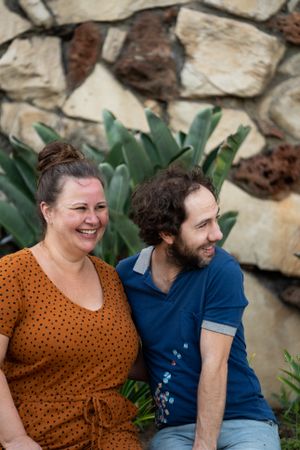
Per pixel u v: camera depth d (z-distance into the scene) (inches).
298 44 143.2
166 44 145.3
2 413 84.4
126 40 146.0
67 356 87.0
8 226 128.2
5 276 86.7
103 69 146.7
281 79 144.3
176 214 87.0
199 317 90.4
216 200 89.2
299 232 142.7
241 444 89.0
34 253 90.2
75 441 87.4
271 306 143.9
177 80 145.6
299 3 143.1
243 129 124.8
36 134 147.1
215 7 143.8
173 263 90.4
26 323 86.7
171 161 118.8
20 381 88.4
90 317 88.5
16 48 146.7
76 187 88.1
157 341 93.1
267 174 143.4
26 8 146.4
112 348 89.2
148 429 128.5
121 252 134.0
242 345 94.1
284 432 131.1
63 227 88.4
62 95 147.1
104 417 89.0
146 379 99.9
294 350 144.0
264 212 143.1
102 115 141.6
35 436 86.4
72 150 91.8
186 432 92.5
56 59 147.3
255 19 143.3
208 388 88.3
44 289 88.0
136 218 91.6
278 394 143.2
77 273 90.8
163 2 145.3
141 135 132.8
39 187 90.8
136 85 146.2
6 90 147.2
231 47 143.7
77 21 146.4
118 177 119.0
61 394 87.8
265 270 143.7
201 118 128.2
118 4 145.6
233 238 143.5
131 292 95.0
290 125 144.0
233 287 89.4
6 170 134.9
